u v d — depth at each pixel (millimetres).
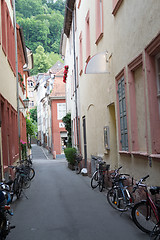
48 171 21953
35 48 95562
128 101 8547
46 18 97188
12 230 6949
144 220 6164
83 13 17125
